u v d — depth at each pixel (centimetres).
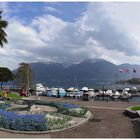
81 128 1602
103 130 1548
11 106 2628
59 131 1485
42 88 6875
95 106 2886
